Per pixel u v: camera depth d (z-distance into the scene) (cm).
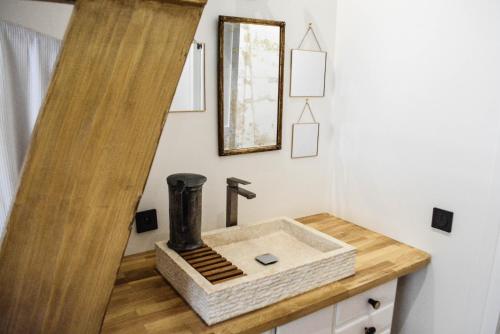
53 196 77
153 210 152
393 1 160
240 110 165
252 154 174
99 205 82
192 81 151
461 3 137
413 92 157
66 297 84
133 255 152
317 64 186
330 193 205
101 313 89
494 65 129
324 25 184
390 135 168
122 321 109
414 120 158
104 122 77
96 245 84
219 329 106
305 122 189
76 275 84
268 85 171
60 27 125
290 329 119
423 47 151
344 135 192
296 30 176
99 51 72
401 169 165
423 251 159
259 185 180
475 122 136
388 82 167
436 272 155
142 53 76
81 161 78
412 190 162
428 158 154
